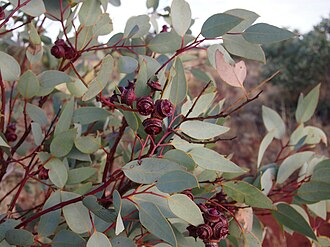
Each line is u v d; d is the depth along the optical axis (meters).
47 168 0.36
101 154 0.56
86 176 0.38
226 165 0.34
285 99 2.86
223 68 0.34
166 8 0.52
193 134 0.34
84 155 0.40
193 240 0.34
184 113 0.36
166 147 0.37
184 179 0.29
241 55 0.36
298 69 2.89
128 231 0.36
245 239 0.36
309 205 0.46
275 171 0.46
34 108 0.40
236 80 0.34
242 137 2.21
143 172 0.31
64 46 0.37
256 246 0.38
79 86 0.41
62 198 0.35
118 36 0.40
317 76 2.86
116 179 0.37
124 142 0.53
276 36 0.34
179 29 0.36
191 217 0.31
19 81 0.36
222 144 2.19
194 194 0.38
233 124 2.35
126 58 0.38
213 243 0.32
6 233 0.33
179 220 0.34
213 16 0.34
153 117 0.32
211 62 0.36
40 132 0.38
